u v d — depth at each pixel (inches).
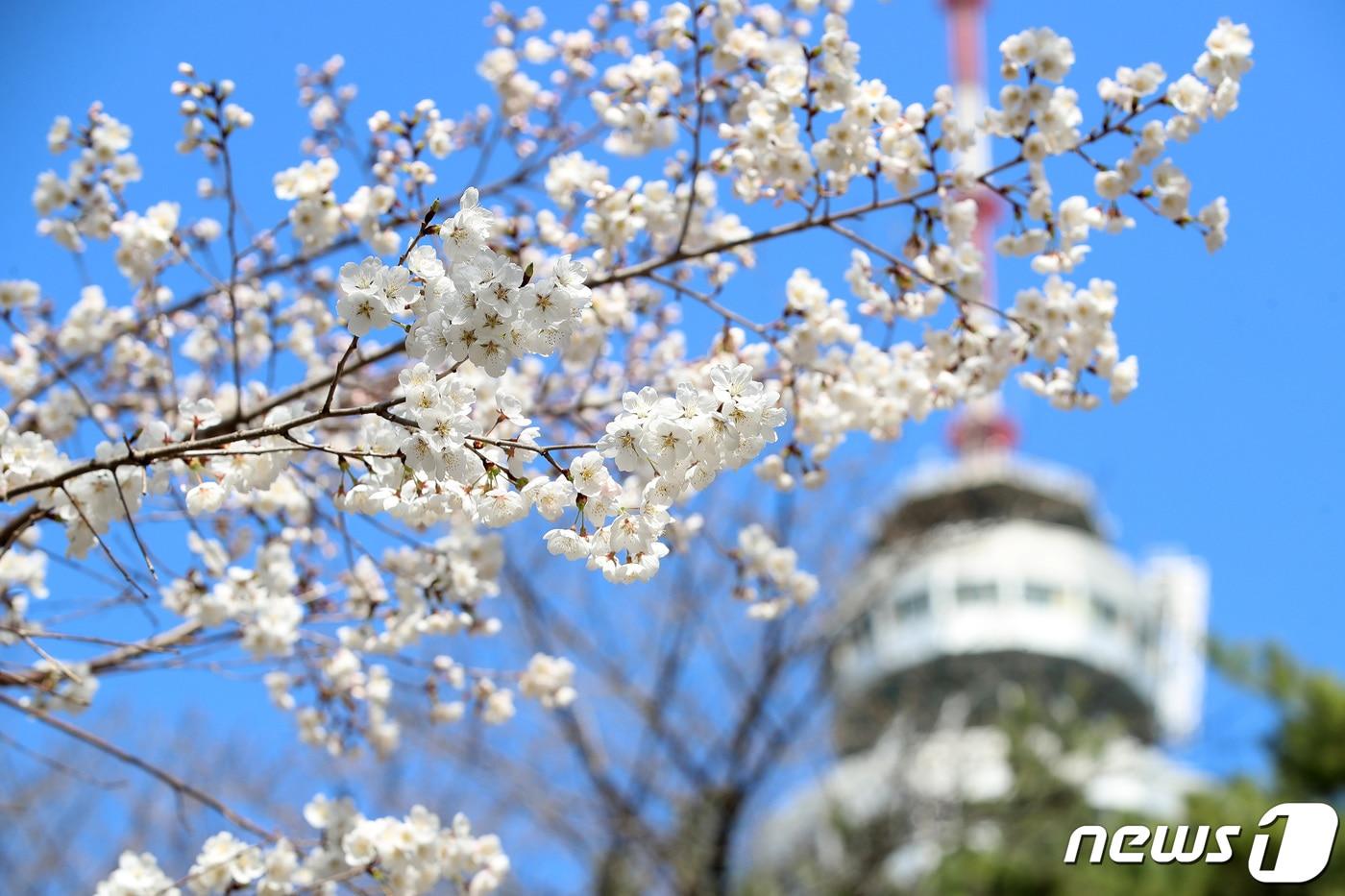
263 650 188.2
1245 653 641.6
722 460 114.5
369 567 200.2
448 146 187.8
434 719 215.2
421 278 112.0
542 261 206.2
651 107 191.2
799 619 458.6
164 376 219.1
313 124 213.6
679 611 447.5
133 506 137.9
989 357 187.3
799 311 191.9
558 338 112.3
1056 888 509.7
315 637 193.6
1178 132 169.8
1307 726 617.3
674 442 113.9
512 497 121.3
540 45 218.2
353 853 178.2
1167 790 560.4
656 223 190.1
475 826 437.4
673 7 185.6
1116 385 183.0
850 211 181.9
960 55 1549.0
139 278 185.8
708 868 456.1
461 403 116.3
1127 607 1822.1
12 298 190.9
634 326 224.5
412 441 118.0
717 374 114.0
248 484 133.3
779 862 484.7
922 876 515.5
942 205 179.5
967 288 182.9
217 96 174.9
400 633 197.6
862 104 175.3
